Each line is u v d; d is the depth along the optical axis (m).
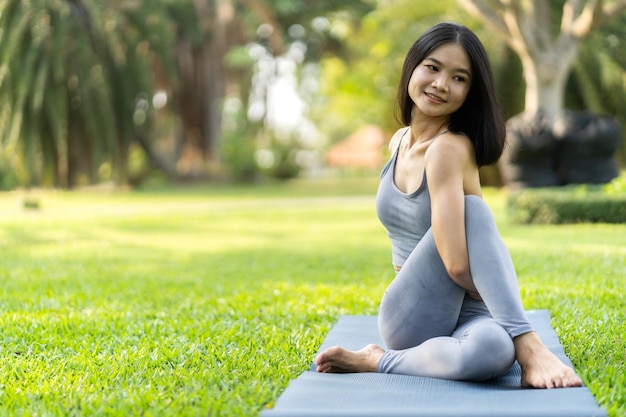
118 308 5.38
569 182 12.20
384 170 3.50
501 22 12.42
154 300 5.71
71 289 6.39
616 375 3.15
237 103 29.64
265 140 31.88
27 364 3.74
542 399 2.71
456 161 3.15
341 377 3.17
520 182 12.19
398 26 21.06
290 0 25.78
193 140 28.73
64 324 4.74
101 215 15.01
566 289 5.63
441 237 3.11
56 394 3.17
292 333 4.33
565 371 2.93
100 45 21.72
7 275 7.34
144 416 2.82
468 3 12.45
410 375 3.17
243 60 26.25
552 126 12.06
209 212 15.45
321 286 6.21
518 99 18.91
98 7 21.08
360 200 18.86
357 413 2.58
